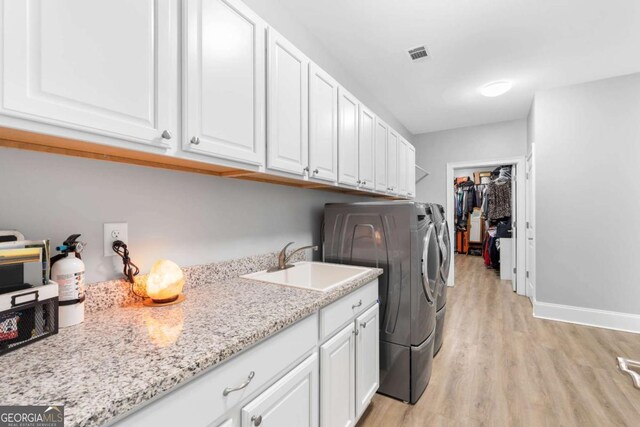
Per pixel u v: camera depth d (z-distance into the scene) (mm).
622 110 2826
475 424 1586
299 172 1473
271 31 1279
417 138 4840
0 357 673
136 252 1136
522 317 3160
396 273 1846
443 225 2389
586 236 2977
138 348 723
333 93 1791
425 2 1855
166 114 867
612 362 2191
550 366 2145
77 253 911
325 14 1975
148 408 592
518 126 4098
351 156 2008
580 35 2191
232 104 1083
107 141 750
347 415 1384
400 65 2639
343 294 1313
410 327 1796
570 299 3039
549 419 1604
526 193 3996
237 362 801
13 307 712
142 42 805
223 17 1047
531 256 3670
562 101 3074
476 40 2256
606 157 2893
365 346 1571
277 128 1316
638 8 1896
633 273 2793
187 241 1328
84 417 475
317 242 2314
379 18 2010
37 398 518
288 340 1000
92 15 701
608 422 1572
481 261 6445
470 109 3725
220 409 749
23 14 593
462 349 2439
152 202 1191
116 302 1044
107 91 729
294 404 1017
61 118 648
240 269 1563
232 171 1348
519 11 1933
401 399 1810
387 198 3498
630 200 2805
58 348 721
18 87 584
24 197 860
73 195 962
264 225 1785
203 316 954
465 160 4457
